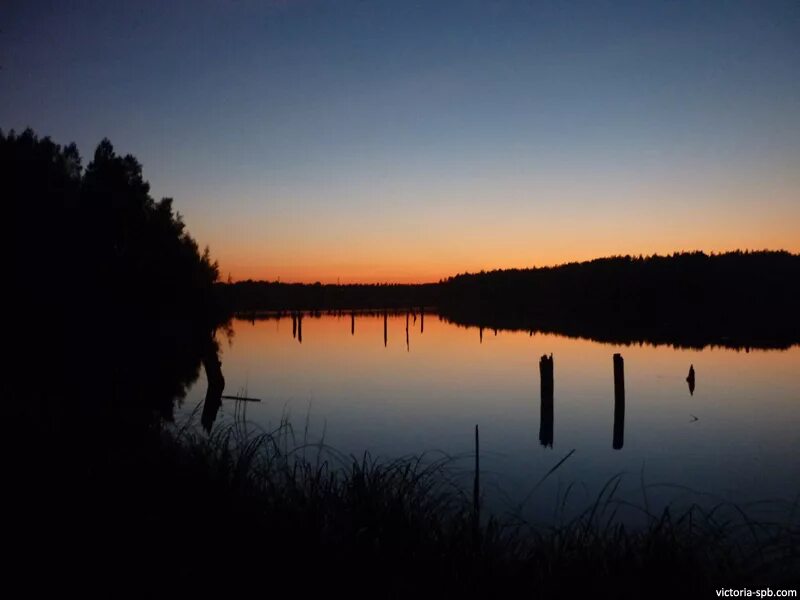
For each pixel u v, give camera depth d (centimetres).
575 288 11975
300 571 486
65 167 3981
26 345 2844
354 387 2670
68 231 3525
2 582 459
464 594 455
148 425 994
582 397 2509
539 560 510
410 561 504
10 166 3272
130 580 468
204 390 2284
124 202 4116
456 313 13000
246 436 934
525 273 14038
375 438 1617
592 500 1036
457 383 2859
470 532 556
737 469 1376
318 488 640
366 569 490
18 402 1055
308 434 1606
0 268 3036
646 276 10681
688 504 1021
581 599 455
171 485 675
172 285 4816
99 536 540
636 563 505
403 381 2902
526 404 2305
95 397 1359
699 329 6988
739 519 886
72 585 459
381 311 14562
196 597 449
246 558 504
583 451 1563
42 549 513
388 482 661
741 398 2492
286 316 11250
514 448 1578
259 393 2419
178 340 4419
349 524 559
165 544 529
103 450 793
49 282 3294
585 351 4488
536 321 9362
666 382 2933
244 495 646
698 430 1869
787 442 1691
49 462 734
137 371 2539
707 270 10138
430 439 1633
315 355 4159
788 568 542
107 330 3747
